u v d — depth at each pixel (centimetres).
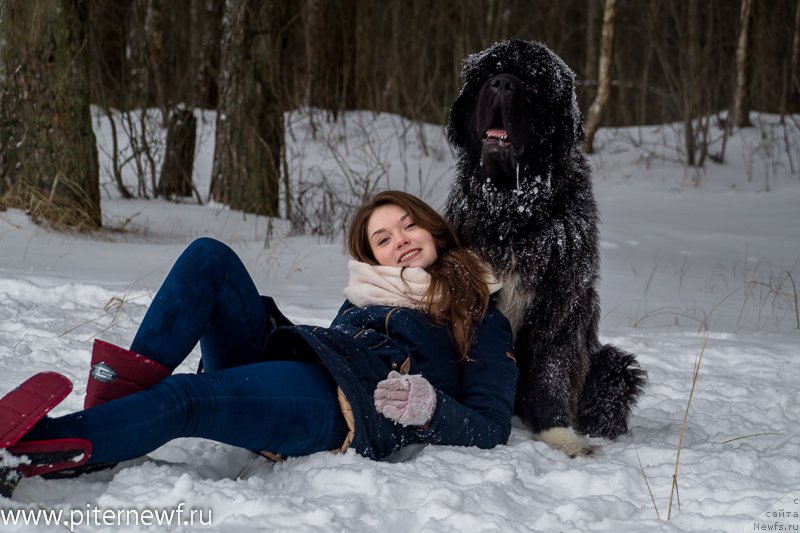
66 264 985
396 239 450
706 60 2620
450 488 344
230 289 398
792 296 1145
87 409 333
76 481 348
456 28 3303
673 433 515
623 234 1669
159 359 369
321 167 2312
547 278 494
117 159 1892
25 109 1261
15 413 308
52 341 607
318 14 2722
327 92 2745
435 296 431
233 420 355
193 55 2708
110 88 2458
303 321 730
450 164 2445
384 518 323
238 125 1733
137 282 882
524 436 493
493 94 491
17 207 1234
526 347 498
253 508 325
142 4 2241
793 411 591
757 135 2609
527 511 349
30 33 1251
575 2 3828
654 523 333
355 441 382
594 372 527
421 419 386
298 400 371
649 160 2447
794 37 2722
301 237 1447
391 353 411
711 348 774
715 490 375
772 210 1977
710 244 1625
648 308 1020
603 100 2381
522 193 501
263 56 1719
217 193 1784
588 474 386
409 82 3066
